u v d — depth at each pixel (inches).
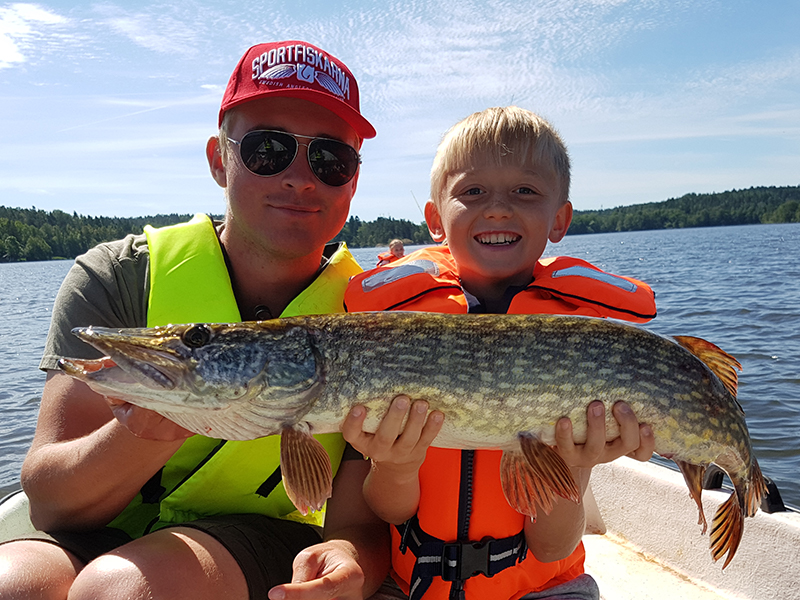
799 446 63.9
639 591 31.1
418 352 21.2
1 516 28.0
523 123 26.5
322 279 27.7
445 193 28.0
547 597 23.7
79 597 17.7
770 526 28.9
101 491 21.3
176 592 18.2
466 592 23.3
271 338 21.0
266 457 24.2
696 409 22.7
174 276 25.1
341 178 26.0
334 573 18.8
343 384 21.0
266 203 25.0
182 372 20.1
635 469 35.9
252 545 21.6
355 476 25.4
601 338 22.0
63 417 22.7
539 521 22.7
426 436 21.1
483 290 28.2
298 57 25.4
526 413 21.5
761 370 95.4
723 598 30.3
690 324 144.0
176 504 23.9
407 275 26.6
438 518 23.3
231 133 25.5
